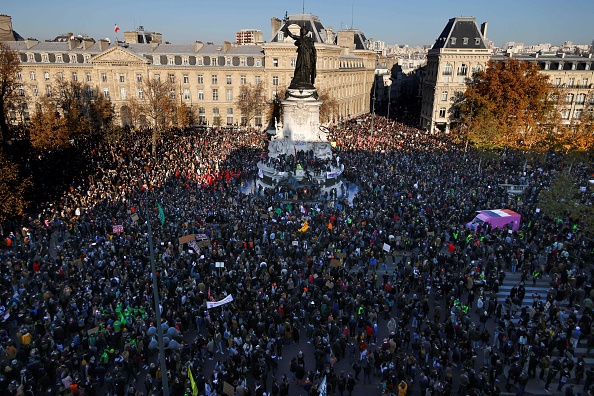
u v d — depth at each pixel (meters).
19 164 53.66
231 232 40.53
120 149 75.31
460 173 60.50
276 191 53.47
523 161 70.81
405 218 44.12
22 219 46.44
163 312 29.12
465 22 108.44
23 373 22.88
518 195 53.25
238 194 53.00
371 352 26.95
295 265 34.88
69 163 63.97
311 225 43.03
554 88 95.38
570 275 34.12
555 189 44.78
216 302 27.33
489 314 31.12
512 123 84.19
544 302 33.00
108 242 38.91
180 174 59.97
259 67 115.81
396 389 24.36
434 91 111.69
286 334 28.61
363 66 159.75
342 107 136.38
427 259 36.31
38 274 32.84
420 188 53.34
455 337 28.45
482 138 75.06
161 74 116.38
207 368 26.75
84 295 29.62
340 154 71.00
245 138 88.25
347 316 30.22
